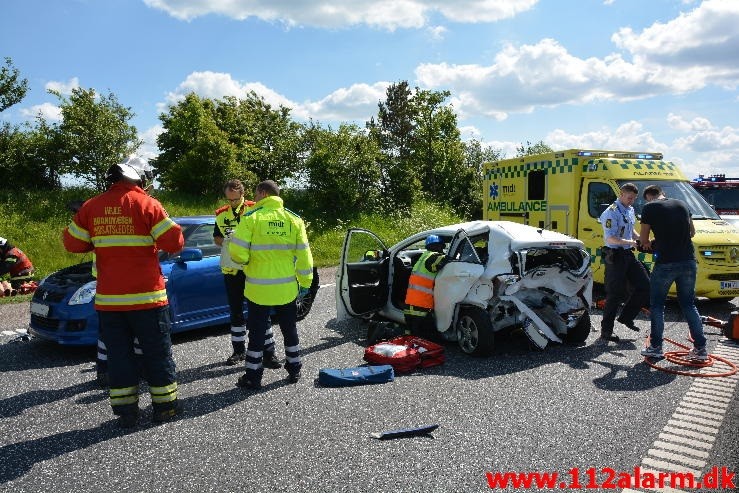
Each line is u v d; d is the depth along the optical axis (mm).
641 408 4668
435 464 3695
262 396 4977
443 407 4688
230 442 4043
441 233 6934
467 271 6172
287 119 22766
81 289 6223
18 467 3709
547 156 10867
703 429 4246
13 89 16047
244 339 6008
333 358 6180
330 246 16875
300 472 3596
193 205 17281
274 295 5062
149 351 4375
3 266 10719
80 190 16469
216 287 7148
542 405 4727
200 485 3455
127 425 4328
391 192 22203
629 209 6887
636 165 9859
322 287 11367
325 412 4590
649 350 5961
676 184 9812
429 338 7035
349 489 3387
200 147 18344
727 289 8406
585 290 6551
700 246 8352
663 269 5867
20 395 5059
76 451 3928
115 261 4285
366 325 7812
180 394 5051
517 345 6715
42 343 6910
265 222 5035
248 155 20016
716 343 6859
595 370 5715
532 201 11367
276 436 4137
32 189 16203
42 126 16469
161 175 20562
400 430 4168
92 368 5855
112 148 16391
